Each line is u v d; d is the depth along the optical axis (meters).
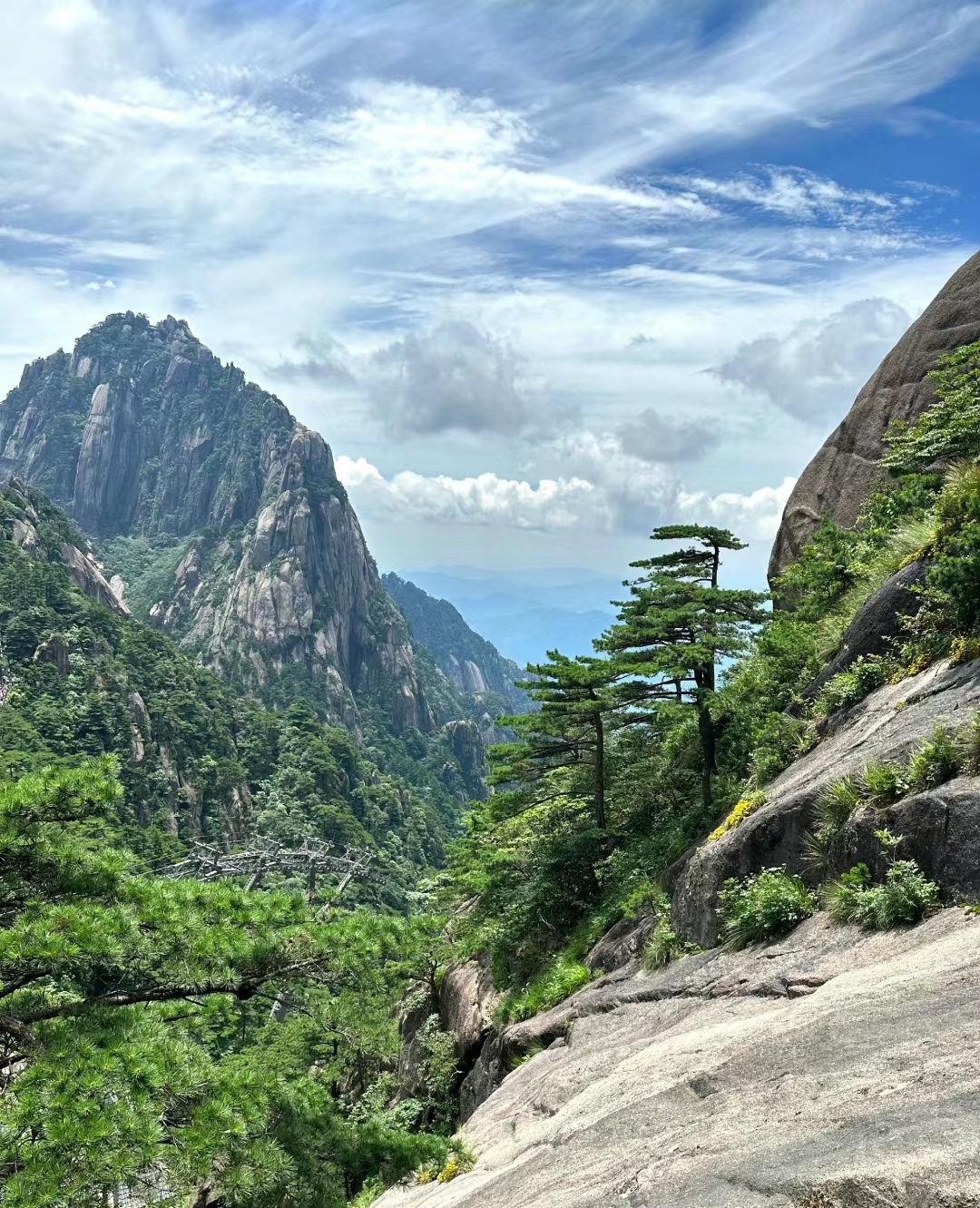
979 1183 3.07
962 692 9.25
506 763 22.91
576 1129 6.98
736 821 12.07
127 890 10.08
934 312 24.69
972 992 5.16
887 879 7.83
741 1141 4.59
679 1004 9.67
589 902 20.81
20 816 9.52
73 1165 7.57
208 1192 8.95
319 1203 9.52
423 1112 21.58
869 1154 3.67
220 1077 9.30
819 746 12.45
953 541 11.59
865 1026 5.33
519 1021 16.91
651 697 20.06
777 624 18.41
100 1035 8.95
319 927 10.72
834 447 25.94
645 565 19.25
